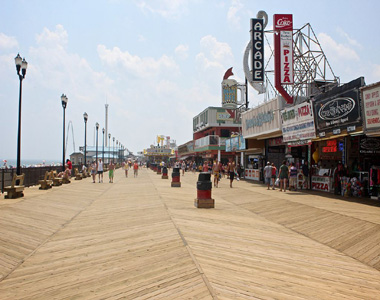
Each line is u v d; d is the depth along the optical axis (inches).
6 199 549.6
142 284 189.0
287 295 176.7
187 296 170.6
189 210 452.8
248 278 200.1
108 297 172.2
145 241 286.7
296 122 717.3
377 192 551.2
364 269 229.1
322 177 692.1
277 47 759.1
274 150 1036.5
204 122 2112.5
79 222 384.5
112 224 367.9
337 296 179.0
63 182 945.5
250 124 1027.9
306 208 464.1
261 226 364.8
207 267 217.0
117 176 1428.4
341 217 390.9
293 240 306.5
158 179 1194.6
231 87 1588.3
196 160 2431.1
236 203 551.8
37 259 242.8
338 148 648.4
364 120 486.6
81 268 220.7
